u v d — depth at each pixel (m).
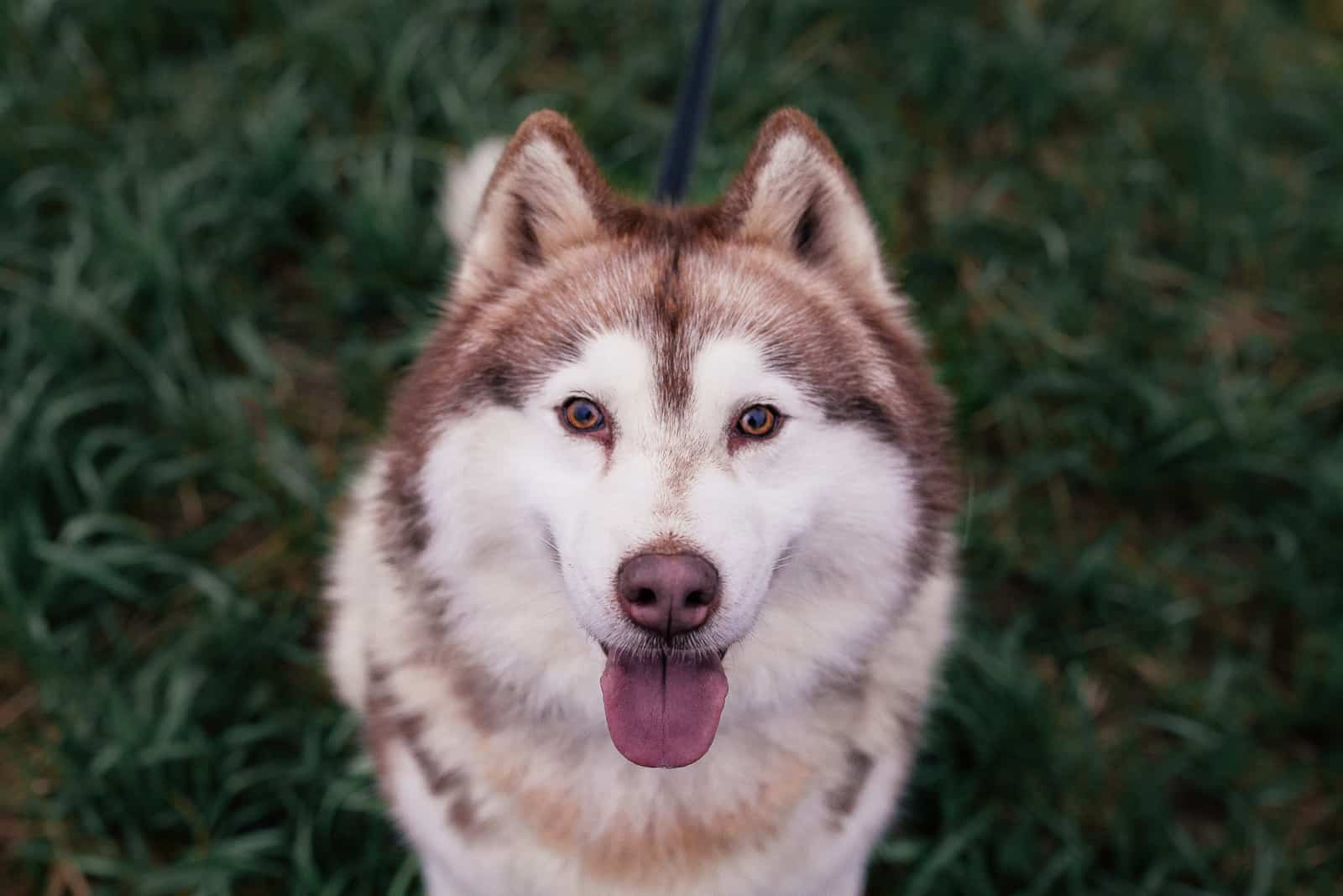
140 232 1.12
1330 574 1.10
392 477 0.74
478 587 0.72
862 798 0.76
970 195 1.34
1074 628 1.07
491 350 0.71
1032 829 0.97
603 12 1.42
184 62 1.36
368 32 1.32
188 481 1.08
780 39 1.40
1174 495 1.17
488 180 0.77
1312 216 1.39
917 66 1.38
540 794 0.74
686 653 0.66
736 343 0.68
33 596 0.98
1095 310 1.26
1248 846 0.97
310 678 1.00
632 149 1.26
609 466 0.67
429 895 0.84
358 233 1.17
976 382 1.15
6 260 1.15
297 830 0.92
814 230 0.74
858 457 0.70
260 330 1.17
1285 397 1.22
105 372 1.09
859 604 0.72
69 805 0.92
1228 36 1.61
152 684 0.96
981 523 1.10
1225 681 1.03
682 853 0.74
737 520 0.65
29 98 1.24
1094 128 1.44
